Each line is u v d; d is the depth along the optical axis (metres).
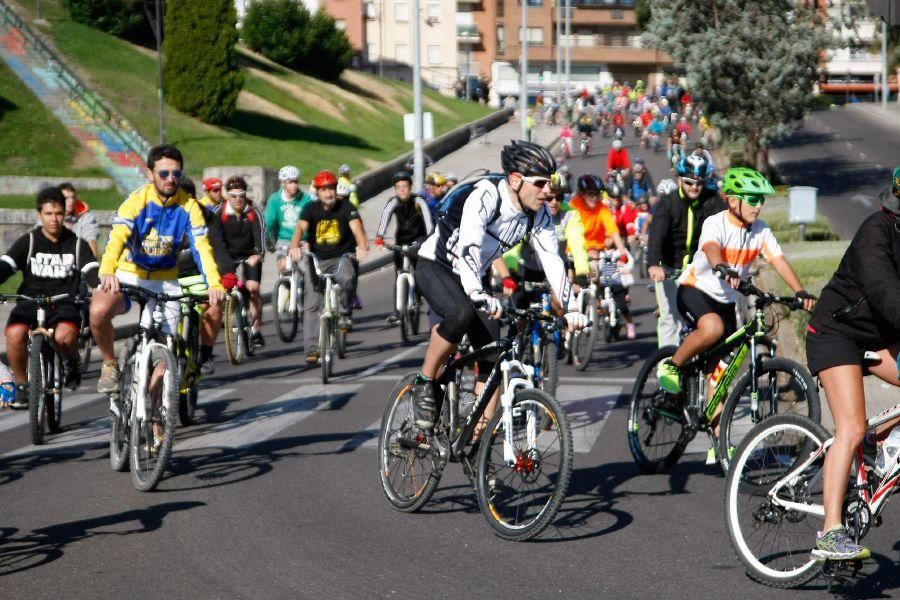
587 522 6.30
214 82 45.19
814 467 5.11
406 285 15.32
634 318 17.25
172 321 8.52
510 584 5.22
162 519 6.46
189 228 8.12
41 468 8.02
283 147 44.44
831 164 46.91
